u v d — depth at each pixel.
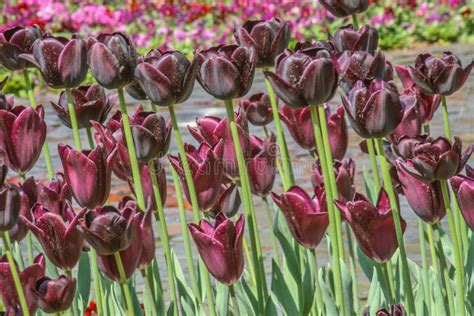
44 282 2.92
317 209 3.30
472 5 21.97
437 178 3.08
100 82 3.09
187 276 6.83
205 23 21.80
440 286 3.49
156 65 3.12
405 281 3.18
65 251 2.98
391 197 3.14
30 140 3.45
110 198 9.50
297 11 21.22
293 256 3.48
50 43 3.27
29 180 3.40
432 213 3.33
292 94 3.03
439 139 3.06
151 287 3.39
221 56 3.09
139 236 2.93
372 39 3.90
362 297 6.20
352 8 4.02
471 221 3.16
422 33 20.84
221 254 3.08
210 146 3.53
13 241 3.56
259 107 3.94
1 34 3.68
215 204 3.62
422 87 3.62
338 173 3.53
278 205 3.24
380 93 2.99
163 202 3.61
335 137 3.84
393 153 3.70
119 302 3.71
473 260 3.66
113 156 3.11
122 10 21.39
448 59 3.65
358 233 3.20
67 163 3.07
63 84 3.32
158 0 21.86
